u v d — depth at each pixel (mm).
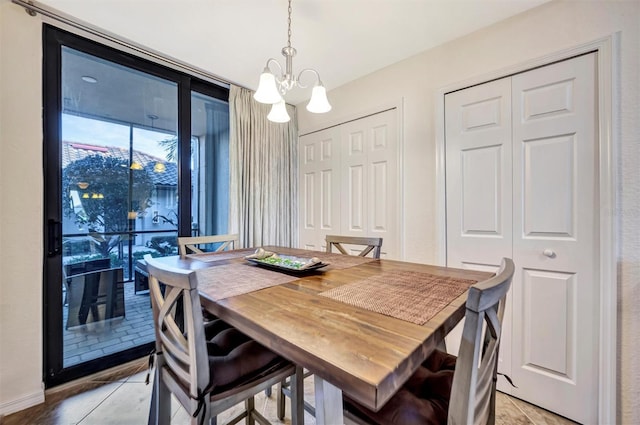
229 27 1814
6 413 1520
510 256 1752
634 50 1363
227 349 1107
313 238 3016
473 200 1900
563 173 1562
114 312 2045
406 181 2223
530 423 1504
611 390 1397
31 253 1626
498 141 1793
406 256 2217
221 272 1375
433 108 2072
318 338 682
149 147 2213
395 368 557
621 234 1391
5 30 1541
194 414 845
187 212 2400
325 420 653
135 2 1589
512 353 1729
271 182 2900
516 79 1722
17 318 1575
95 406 1597
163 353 1069
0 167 1537
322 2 1594
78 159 1878
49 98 1743
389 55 2162
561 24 1559
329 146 2846
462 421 641
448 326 798
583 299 1494
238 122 2637
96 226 1965
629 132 1373
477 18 1738
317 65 2312
